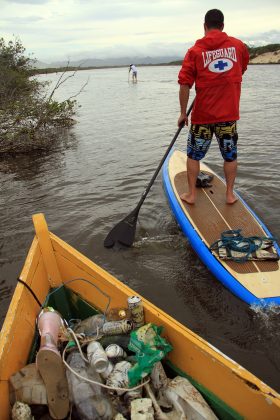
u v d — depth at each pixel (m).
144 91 22.42
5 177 7.86
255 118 11.62
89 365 2.57
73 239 5.12
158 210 5.80
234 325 3.67
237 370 2.21
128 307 2.80
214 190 5.50
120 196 6.39
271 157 7.73
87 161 8.51
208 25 4.48
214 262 4.20
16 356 2.52
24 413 2.25
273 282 3.92
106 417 2.33
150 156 8.54
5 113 10.16
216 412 2.42
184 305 3.95
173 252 4.77
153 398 2.37
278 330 3.57
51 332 2.66
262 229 4.64
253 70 32.53
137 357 2.48
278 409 2.08
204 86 4.44
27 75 18.12
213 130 4.72
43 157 9.15
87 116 14.30
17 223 5.69
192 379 2.55
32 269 3.10
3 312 3.97
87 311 3.33
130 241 4.88
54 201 6.38
